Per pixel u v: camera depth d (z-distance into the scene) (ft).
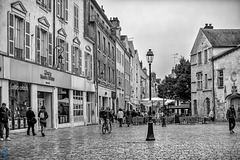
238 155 34.30
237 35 153.38
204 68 155.02
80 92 106.32
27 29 70.28
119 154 35.42
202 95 156.25
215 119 144.05
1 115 51.49
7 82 61.72
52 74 82.02
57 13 87.56
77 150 39.04
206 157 32.89
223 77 142.20
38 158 32.63
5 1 61.62
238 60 138.82
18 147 42.06
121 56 178.70
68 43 95.40
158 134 67.00
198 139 54.24
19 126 67.05
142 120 123.44
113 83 155.63
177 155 34.45
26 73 68.39
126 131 78.23
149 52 56.90
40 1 77.10
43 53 80.48
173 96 193.88
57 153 36.32
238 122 132.57
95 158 32.55
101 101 130.93
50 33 82.38
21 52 67.87
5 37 61.52
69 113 96.53
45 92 82.28
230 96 139.33
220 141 50.37
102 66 132.16
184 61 190.90
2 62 59.47
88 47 113.80
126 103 195.93
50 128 82.64
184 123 133.18
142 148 41.09
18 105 66.80
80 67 105.19
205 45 154.20
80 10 106.83
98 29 124.77
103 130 68.85
